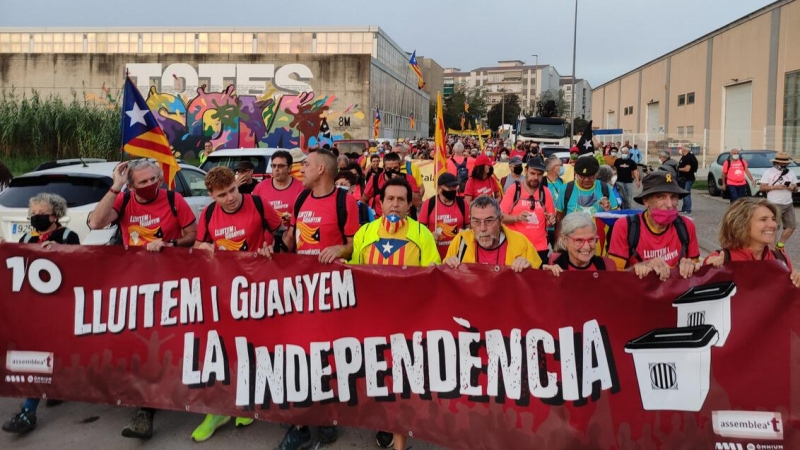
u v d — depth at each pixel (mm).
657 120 57031
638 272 4070
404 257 4754
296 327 4598
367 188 9078
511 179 9312
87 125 25531
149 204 5441
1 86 46219
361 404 4484
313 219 5000
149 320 4836
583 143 15219
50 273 4953
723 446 4000
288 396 4598
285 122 41938
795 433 3914
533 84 180375
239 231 5148
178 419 5164
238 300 4691
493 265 4230
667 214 4602
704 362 4023
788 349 3936
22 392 4977
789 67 34844
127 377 4848
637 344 4094
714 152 43656
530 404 4176
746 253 4344
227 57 45156
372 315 4449
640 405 4078
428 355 4355
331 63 45000
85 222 7094
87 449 4648
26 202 7242
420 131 80062
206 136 41125
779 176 11695
